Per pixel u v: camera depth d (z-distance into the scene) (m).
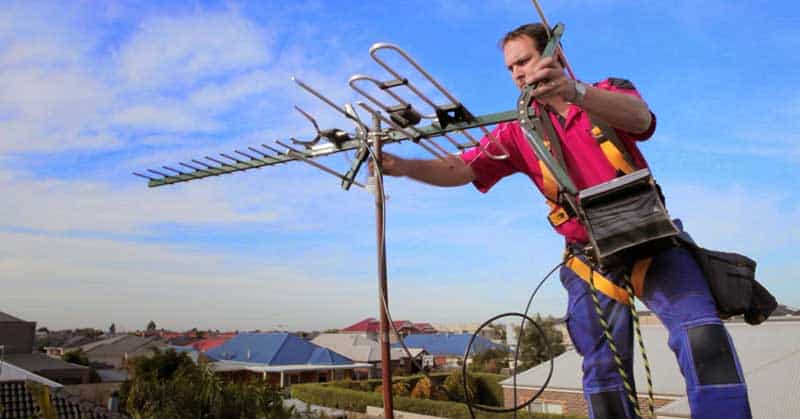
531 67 1.82
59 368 46.03
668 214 1.57
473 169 2.47
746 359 16.50
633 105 1.59
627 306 1.94
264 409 15.62
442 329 104.56
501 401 30.62
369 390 34.00
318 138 2.60
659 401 16.42
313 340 61.62
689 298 1.65
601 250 1.61
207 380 15.11
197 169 3.27
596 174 1.85
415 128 2.33
